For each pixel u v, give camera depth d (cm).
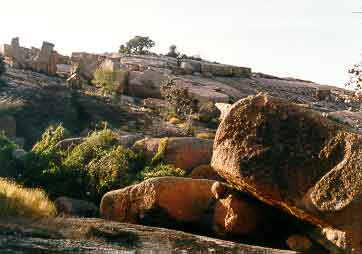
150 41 9600
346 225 1625
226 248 1716
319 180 1683
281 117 1775
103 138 2786
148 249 1647
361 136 1680
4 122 4172
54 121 4491
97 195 2525
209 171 2548
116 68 5888
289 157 1731
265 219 1902
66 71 6444
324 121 1742
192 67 7550
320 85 8506
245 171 1759
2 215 1941
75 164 2655
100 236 1773
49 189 2622
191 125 4581
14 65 5862
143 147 2692
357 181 1630
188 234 1852
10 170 2872
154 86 5841
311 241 1762
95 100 4847
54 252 1494
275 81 8094
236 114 1828
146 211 2059
